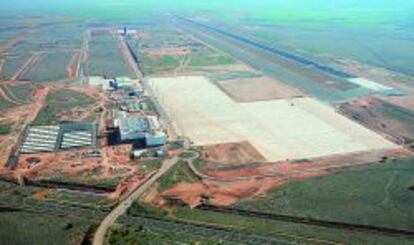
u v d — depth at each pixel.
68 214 159.12
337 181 183.62
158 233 145.88
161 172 190.25
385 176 188.12
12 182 184.75
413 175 188.88
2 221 152.62
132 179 184.25
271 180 184.62
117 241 139.88
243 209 162.25
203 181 183.62
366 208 163.12
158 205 165.62
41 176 188.12
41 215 158.00
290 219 156.75
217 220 155.62
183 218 156.75
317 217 157.12
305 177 187.50
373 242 143.62
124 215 158.50
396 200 168.62
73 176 187.62
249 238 144.50
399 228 151.25
